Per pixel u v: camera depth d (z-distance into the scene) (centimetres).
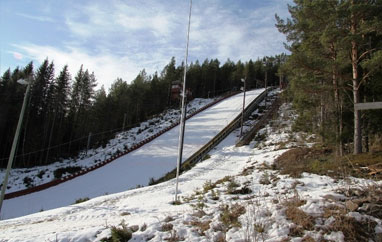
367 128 1419
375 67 1139
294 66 1413
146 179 2097
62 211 1149
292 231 476
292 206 558
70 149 4378
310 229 472
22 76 4288
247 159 2044
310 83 1385
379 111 1310
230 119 4078
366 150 1408
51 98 4156
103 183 2152
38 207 1831
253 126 3459
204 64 8756
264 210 576
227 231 516
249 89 7694
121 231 546
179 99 6894
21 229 816
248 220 544
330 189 727
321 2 1256
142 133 4209
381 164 963
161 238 525
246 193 991
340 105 1438
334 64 1279
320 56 1458
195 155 2500
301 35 1677
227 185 1163
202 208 736
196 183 1526
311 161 1373
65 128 4388
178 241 505
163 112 6122
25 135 3744
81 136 4491
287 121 3159
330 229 462
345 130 1380
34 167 3491
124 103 5378
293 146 2038
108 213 1002
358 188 620
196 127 3856
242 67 8900
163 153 2827
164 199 1162
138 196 1317
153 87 6369
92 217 959
